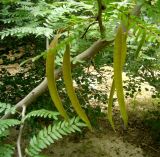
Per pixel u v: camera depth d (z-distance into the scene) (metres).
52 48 1.20
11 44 4.84
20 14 2.85
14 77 4.97
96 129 6.43
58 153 6.14
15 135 5.06
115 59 1.18
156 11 1.27
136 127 7.16
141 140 6.89
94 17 1.38
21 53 5.26
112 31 1.52
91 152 6.31
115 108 7.48
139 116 7.44
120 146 6.62
